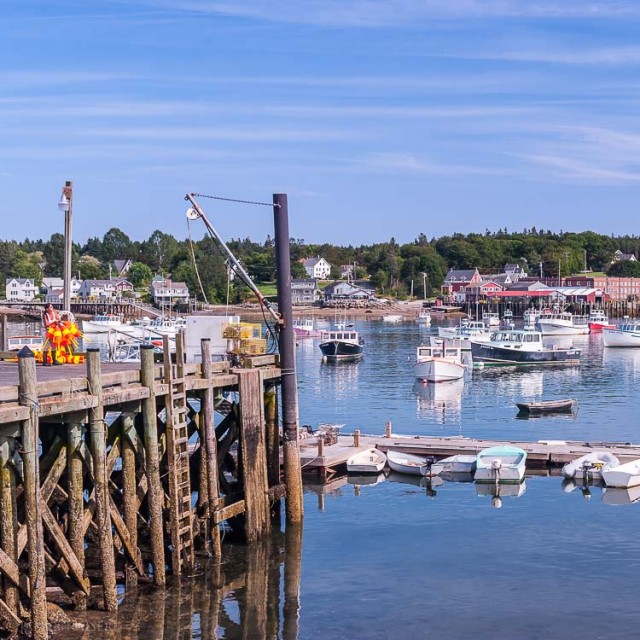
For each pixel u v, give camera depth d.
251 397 28.73
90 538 25.94
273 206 30.05
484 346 98.69
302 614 24.36
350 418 60.44
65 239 31.50
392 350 117.12
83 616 22.70
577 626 23.70
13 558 19.89
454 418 60.22
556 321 149.62
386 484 38.88
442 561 28.64
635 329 129.50
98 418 21.72
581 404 66.75
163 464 26.23
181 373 25.58
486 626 23.75
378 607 24.92
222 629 23.14
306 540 30.34
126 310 182.50
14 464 19.92
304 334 141.38
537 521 32.94
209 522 27.12
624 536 31.09
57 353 30.03
